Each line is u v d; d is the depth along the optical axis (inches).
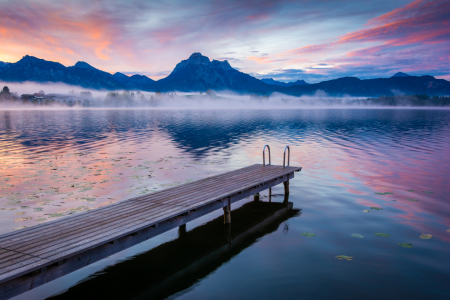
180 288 210.5
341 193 428.5
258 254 258.5
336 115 2908.5
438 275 219.1
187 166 590.9
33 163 619.8
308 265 237.1
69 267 191.9
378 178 506.9
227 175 418.0
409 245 267.1
